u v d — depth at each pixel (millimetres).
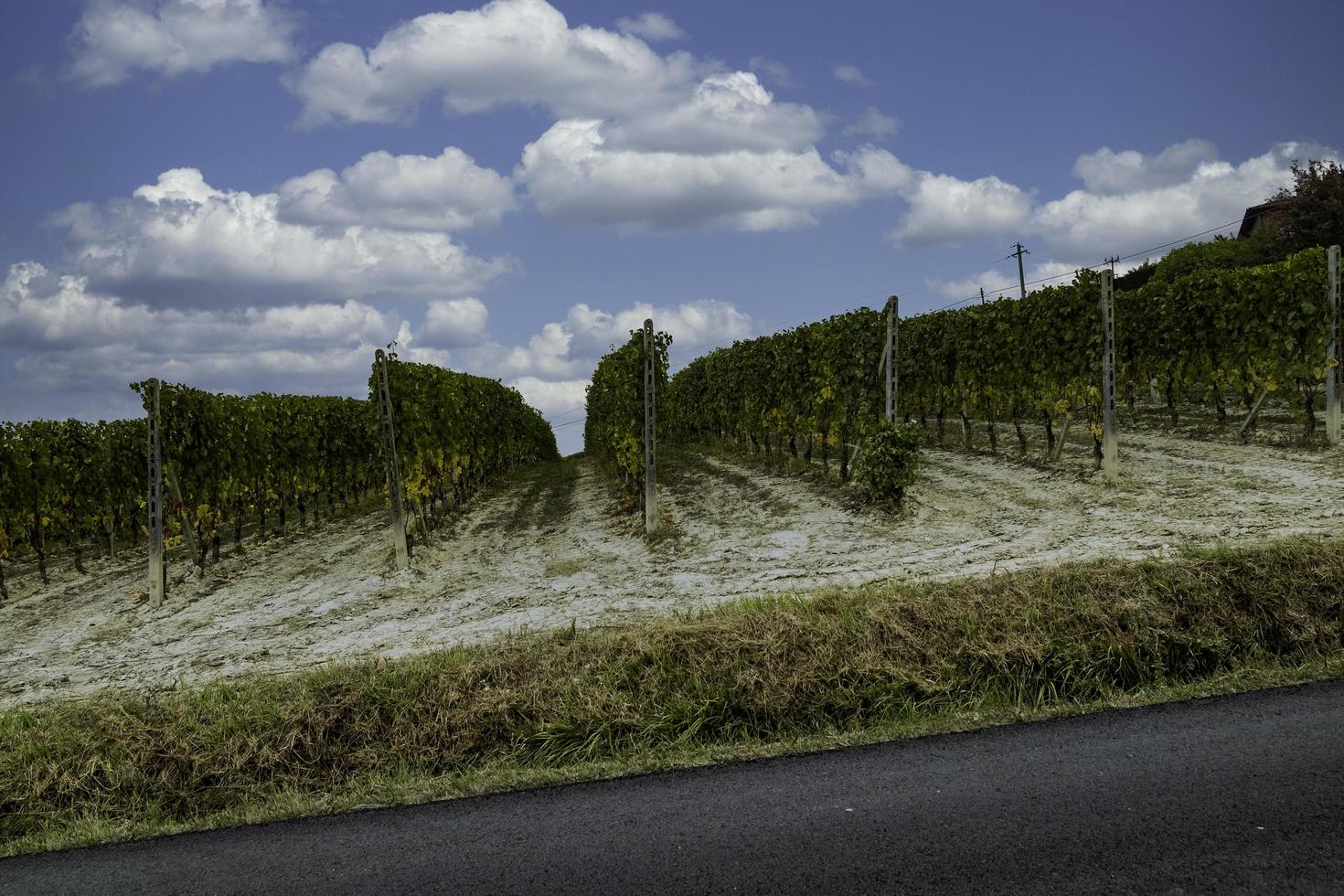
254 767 5305
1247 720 4734
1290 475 11219
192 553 14617
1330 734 4426
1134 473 12891
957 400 20797
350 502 25266
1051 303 14797
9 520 14711
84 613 12258
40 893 4070
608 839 4016
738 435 26109
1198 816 3727
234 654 8914
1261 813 3709
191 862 4262
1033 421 22750
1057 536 9758
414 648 8219
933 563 9211
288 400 20766
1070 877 3350
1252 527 8781
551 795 4641
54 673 8953
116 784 5203
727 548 11812
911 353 20516
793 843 3803
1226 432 15578
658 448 35750
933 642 5879
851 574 9234
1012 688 5504
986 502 12531
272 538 18516
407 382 15781
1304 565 6246
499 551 14242
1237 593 6094
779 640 5949
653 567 11211
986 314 17891
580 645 6305
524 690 5723
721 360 25516
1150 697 5273
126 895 3959
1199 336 16531
